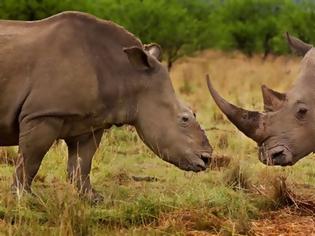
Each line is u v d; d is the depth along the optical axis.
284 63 52.59
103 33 13.09
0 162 16.25
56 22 12.94
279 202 13.12
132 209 12.08
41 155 12.70
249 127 12.91
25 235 10.62
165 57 50.19
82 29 12.95
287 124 12.78
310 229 11.67
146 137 13.19
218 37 53.56
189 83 40.47
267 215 12.60
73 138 13.37
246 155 17.88
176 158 13.05
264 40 62.34
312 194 14.12
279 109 12.87
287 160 12.74
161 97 13.12
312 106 12.85
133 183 14.80
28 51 12.62
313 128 12.84
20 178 12.70
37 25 12.94
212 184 14.66
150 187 14.30
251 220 12.19
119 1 46.75
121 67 13.03
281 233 11.42
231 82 40.75
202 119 24.00
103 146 17.59
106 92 12.85
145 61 13.08
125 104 13.08
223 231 11.36
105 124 13.10
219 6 65.12
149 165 16.66
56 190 12.66
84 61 12.72
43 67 12.55
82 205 11.54
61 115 12.55
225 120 23.81
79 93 12.59
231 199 12.96
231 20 63.88
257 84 39.41
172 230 11.23
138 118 13.17
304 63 13.19
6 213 11.62
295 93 12.89
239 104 27.70
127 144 18.70
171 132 13.02
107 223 11.73
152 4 46.75
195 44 50.19
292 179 15.38
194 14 58.53
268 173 14.93
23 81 12.55
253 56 62.84
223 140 19.05
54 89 12.51
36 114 12.47
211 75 45.56
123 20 45.47
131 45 13.23
